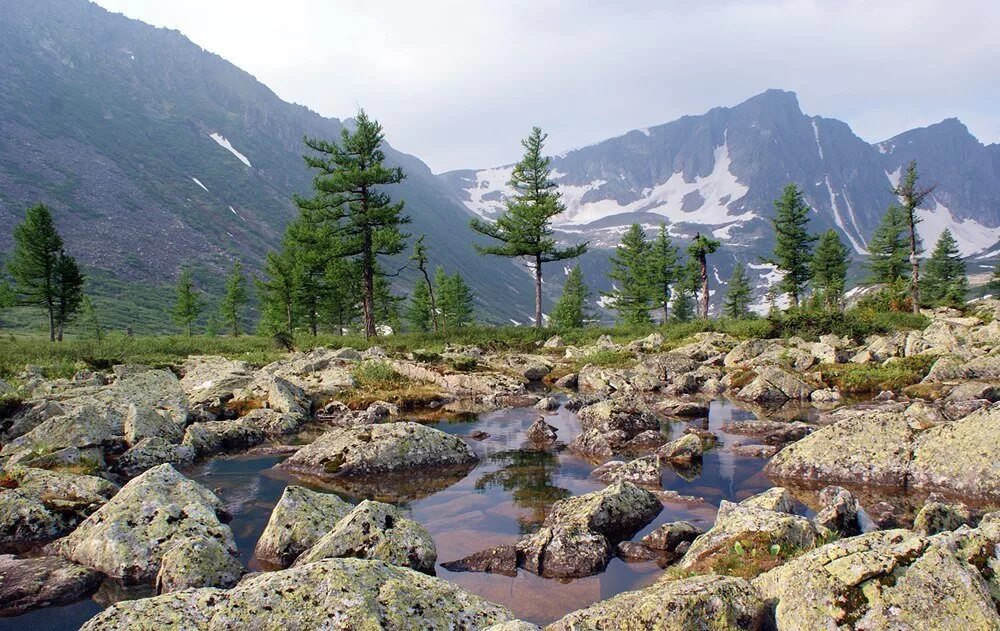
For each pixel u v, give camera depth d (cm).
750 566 668
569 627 546
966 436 1082
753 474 1230
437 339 4484
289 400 1923
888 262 8106
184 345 3978
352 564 615
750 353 2973
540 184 5719
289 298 6119
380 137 4759
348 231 4722
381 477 1277
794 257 7044
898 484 1095
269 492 1178
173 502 920
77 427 1372
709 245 5434
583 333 4962
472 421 1881
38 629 663
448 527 974
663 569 777
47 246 6022
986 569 502
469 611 599
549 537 830
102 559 805
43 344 3794
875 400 1916
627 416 1695
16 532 915
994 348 2250
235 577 770
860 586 504
